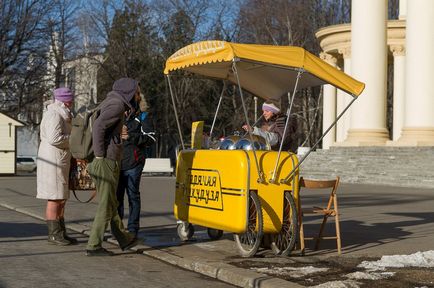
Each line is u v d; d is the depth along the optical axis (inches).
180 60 391.2
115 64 2101.4
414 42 1200.8
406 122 1227.2
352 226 496.1
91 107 362.9
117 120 351.6
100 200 359.9
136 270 328.8
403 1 1619.1
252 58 348.2
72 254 370.3
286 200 358.6
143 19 2126.0
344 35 1599.4
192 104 2181.3
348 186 1060.5
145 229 474.6
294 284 280.8
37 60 1739.7
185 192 394.9
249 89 445.1
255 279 290.2
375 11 1302.9
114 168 358.0
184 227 409.4
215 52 355.6
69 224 497.7
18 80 1731.1
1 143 1349.7
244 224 343.0
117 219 368.5
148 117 397.1
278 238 364.5
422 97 1197.7
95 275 312.8
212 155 366.9
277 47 356.8
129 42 2105.1
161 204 677.3
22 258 355.6
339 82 362.9
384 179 1118.4
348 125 1594.5
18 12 1669.5
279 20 2230.6
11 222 522.0
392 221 531.5
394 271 313.9
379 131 1307.8
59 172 390.0
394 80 1609.3
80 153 356.8
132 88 355.3
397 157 1171.9
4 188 928.9
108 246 401.7
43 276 308.2
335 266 326.3
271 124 387.5
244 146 368.2
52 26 1753.2
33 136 2861.7
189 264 335.0
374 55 1305.4
